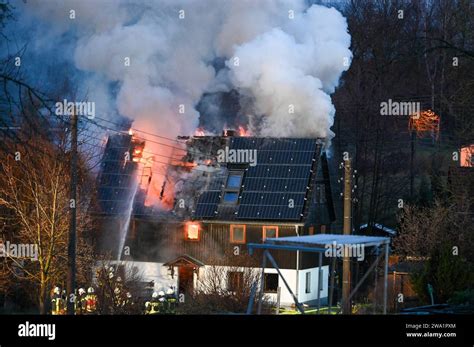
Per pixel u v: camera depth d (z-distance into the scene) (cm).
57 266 6147
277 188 8562
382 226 9569
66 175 6175
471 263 6353
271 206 8469
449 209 6944
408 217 7456
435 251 6069
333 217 9188
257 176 8706
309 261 8075
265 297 6050
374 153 10100
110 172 9044
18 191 6044
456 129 9125
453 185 7331
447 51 10131
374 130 10150
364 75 10606
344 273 5019
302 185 8519
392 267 7175
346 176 5562
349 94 10375
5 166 5800
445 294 5866
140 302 5809
